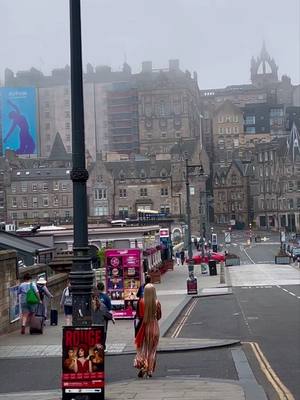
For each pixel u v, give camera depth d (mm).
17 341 21594
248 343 21172
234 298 44062
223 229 199000
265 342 21484
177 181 169250
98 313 18250
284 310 34031
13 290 24484
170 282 60688
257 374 15148
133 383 13891
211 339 21984
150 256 58469
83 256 11367
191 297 44625
